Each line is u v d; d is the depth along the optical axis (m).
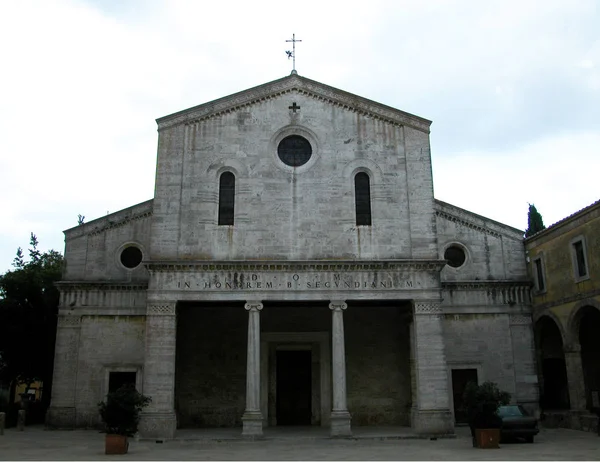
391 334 36.69
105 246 36.75
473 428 26.09
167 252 31.89
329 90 34.66
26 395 40.88
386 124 34.41
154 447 26.64
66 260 36.47
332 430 29.36
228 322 36.56
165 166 33.12
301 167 33.56
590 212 31.98
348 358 36.28
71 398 34.59
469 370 36.38
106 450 23.81
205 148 33.59
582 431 32.31
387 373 36.12
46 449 25.36
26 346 42.69
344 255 32.28
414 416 31.00
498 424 25.73
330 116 34.41
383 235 32.66
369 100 34.47
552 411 35.66
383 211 33.06
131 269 36.38
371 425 35.34
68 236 36.81
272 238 32.38
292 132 34.22
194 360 35.94
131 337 35.38
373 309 37.06
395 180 33.56
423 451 24.34
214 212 32.66
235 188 33.12
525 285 37.47
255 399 29.81
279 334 36.50
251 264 31.38
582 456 22.20
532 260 37.69
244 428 29.19
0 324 42.34
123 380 35.19
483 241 38.22
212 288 31.19
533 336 37.00
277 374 36.81
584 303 32.22
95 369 34.97
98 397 34.66
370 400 35.75
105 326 35.50
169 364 30.16
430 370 30.69
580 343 36.09
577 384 33.44
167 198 32.66
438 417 30.09
